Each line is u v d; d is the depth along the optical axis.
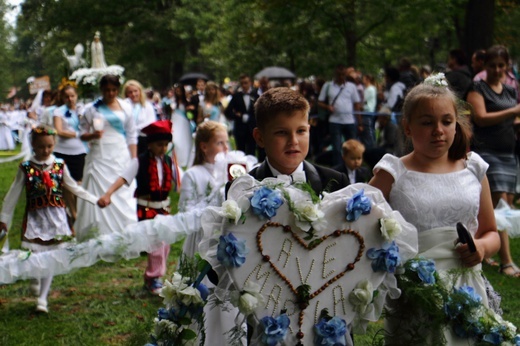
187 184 6.05
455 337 3.46
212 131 6.03
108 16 44.31
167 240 5.90
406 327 3.44
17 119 34.22
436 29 24.27
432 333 3.39
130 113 9.59
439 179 3.77
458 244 3.71
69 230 6.77
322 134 16.62
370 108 18.14
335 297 3.17
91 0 44.06
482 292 3.72
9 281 5.93
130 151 9.67
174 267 8.16
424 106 3.71
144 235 5.95
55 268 5.98
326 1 20.97
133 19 44.59
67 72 12.32
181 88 15.75
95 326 6.25
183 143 15.55
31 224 6.64
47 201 6.67
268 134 3.59
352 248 3.17
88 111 9.31
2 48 56.47
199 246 3.14
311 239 3.12
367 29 22.53
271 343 3.08
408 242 3.28
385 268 3.17
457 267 3.69
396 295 3.27
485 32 17.75
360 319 3.25
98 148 9.24
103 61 12.38
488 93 7.40
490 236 3.88
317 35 25.20
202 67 53.47
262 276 3.11
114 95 9.47
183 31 43.69
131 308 6.73
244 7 32.56
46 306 6.64
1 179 18.20
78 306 6.84
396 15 21.22
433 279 3.32
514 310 6.24
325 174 3.97
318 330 3.12
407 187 3.76
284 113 3.54
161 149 7.45
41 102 18.00
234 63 37.00
